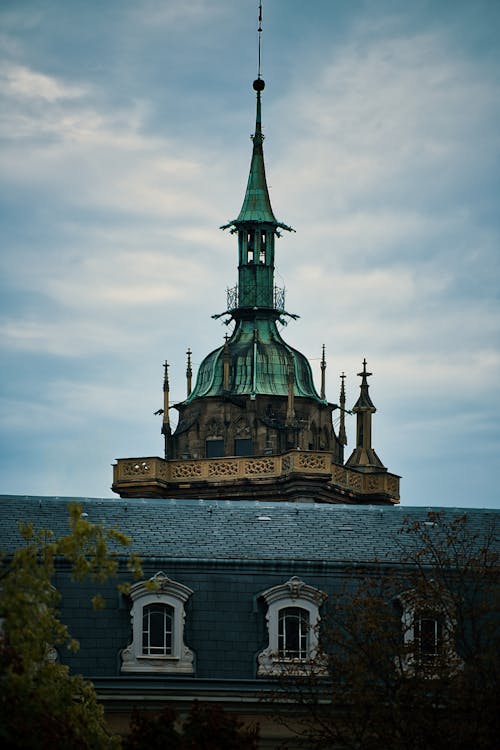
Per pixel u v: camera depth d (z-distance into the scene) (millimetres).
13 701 113188
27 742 111250
